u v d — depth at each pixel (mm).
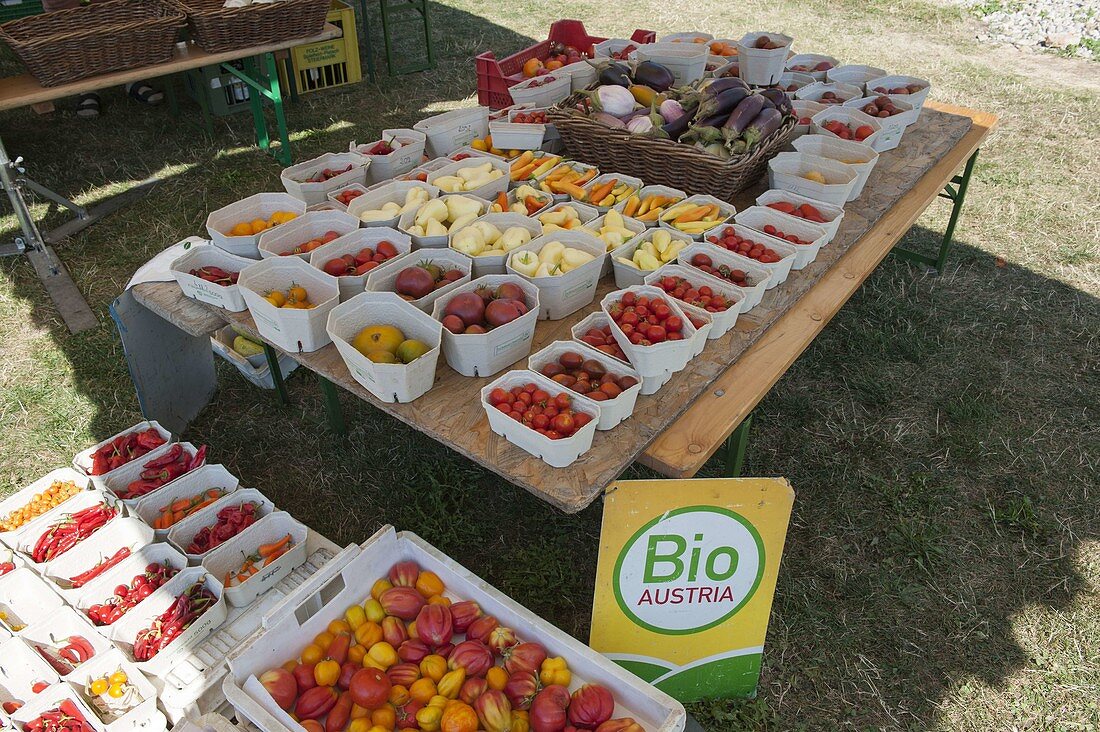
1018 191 5688
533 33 8672
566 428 2010
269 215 3014
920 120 4184
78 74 4613
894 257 4934
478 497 3324
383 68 7672
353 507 3279
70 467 3199
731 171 3055
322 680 2045
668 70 3820
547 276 2500
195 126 6359
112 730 2146
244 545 2695
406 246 2715
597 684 2076
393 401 2262
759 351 2561
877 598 2920
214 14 4992
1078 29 8641
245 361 3771
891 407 3795
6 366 3898
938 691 2625
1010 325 4375
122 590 2574
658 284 2611
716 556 2178
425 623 2146
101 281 4492
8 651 2324
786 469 3453
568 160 3465
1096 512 3279
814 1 9758
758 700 2545
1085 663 2703
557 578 2979
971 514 3264
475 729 1955
